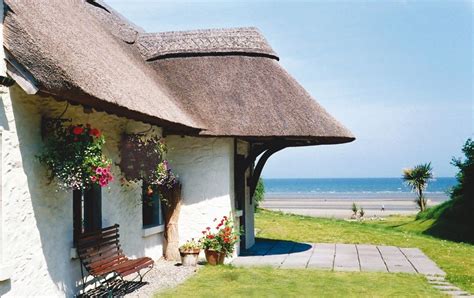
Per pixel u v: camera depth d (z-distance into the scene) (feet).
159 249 36.55
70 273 24.50
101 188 27.73
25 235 20.92
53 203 23.17
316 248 43.50
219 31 42.42
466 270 34.35
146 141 31.37
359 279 30.63
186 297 25.70
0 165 19.45
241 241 42.14
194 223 37.19
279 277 30.96
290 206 202.39
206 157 37.40
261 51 40.75
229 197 36.96
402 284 29.43
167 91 37.45
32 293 21.25
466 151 68.18
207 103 37.04
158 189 36.19
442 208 75.61
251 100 36.88
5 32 19.39
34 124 21.86
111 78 25.64
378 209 185.98
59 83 19.30
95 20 39.06
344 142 38.55
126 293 26.43
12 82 19.54
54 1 30.60
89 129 22.84
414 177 102.17
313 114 36.45
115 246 28.09
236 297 25.76
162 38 42.65
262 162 43.83
